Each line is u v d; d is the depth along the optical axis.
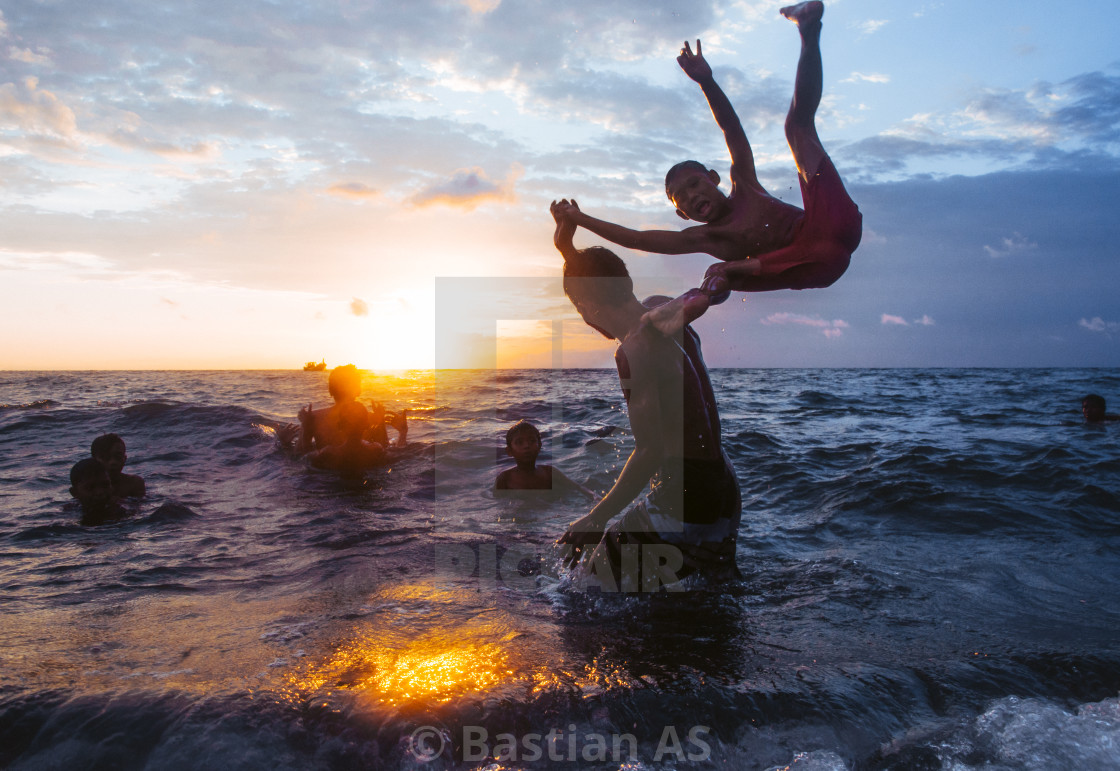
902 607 2.84
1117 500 4.74
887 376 34.53
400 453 6.90
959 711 1.95
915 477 5.41
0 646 2.37
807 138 2.81
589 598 2.94
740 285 2.67
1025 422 10.21
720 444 3.13
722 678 2.12
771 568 3.41
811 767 1.68
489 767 1.69
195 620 2.64
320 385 25.83
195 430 8.80
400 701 1.92
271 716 1.84
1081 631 2.55
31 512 4.78
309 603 2.85
